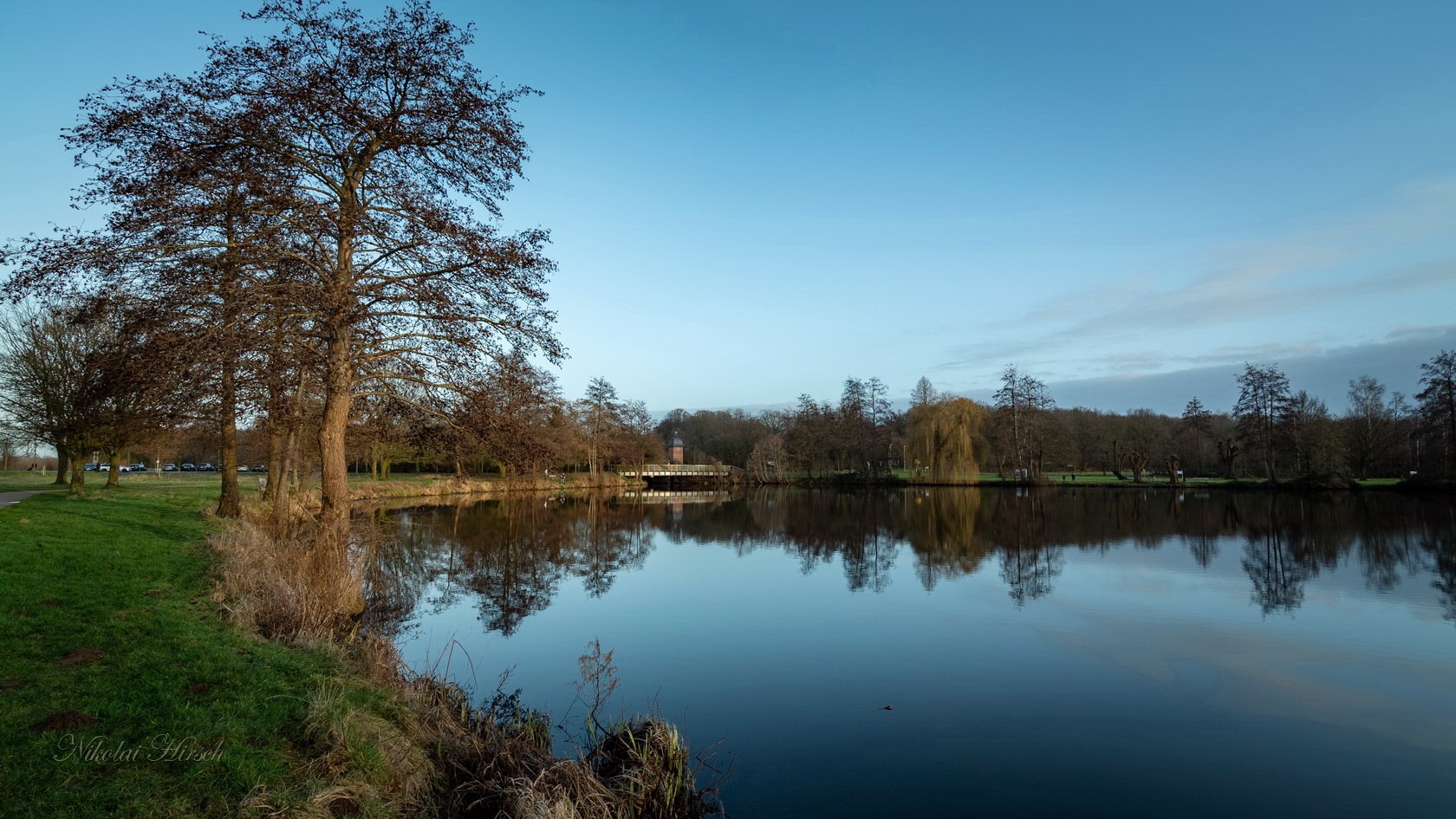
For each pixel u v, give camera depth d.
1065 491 55.53
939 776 7.21
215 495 26.39
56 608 7.64
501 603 15.62
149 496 22.44
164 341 10.30
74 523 13.73
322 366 11.63
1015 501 46.25
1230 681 10.24
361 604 12.25
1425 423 46.97
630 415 77.88
